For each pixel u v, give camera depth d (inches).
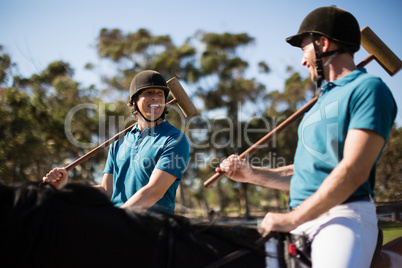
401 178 541.3
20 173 650.2
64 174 119.0
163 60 1000.2
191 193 1103.6
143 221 68.1
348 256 64.8
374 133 65.3
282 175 87.9
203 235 70.9
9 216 62.4
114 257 65.7
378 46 98.3
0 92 684.1
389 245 78.1
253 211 1054.4
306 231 72.0
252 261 68.5
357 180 64.1
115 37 1040.2
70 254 64.2
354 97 68.8
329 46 75.6
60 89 737.6
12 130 658.2
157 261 65.6
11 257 61.4
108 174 119.3
